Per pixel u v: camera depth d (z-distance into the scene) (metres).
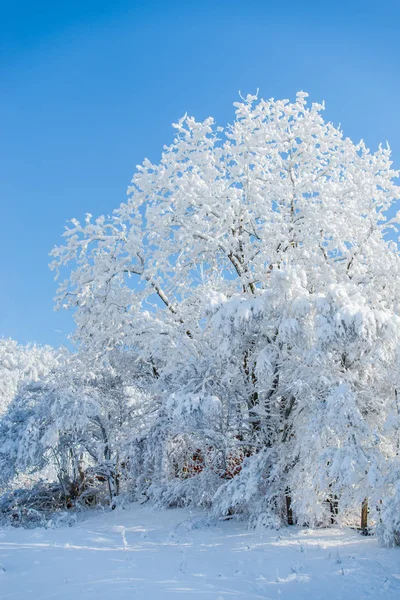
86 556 7.95
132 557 8.16
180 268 15.98
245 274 14.19
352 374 11.01
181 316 15.02
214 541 10.40
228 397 13.22
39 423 19.75
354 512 12.40
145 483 18.34
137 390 20.78
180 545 9.91
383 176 15.44
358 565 8.05
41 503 20.14
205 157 15.64
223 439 13.59
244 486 11.67
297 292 11.02
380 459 9.79
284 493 11.86
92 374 19.11
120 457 18.69
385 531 8.95
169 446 16.27
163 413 16.83
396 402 10.50
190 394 12.07
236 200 14.35
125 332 15.42
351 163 16.11
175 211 15.37
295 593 6.73
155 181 15.95
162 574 6.98
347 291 11.52
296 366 12.08
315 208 14.41
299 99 16.00
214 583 6.75
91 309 15.66
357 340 10.29
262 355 11.71
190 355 14.03
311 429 10.36
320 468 9.93
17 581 6.29
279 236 13.64
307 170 16.17
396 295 13.27
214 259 16.05
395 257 13.91
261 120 16.05
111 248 15.88
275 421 13.21
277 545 9.69
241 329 11.27
